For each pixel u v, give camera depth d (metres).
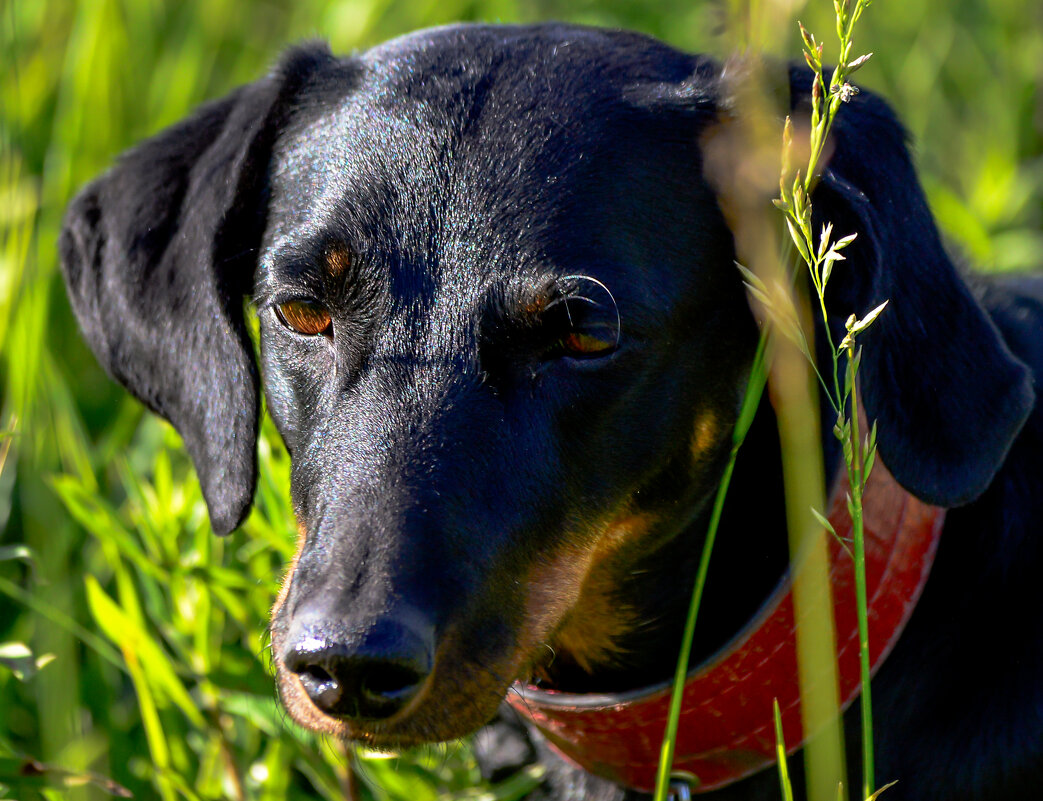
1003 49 6.60
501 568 2.64
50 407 4.26
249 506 3.16
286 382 2.93
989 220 5.70
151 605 3.71
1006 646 3.07
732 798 3.16
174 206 3.38
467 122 2.86
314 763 3.52
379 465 2.63
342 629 2.40
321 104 3.12
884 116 3.04
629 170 2.85
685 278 2.85
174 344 3.28
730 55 3.03
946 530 3.14
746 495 3.09
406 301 2.75
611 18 6.47
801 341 2.43
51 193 5.17
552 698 3.06
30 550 3.76
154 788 3.74
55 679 3.73
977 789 3.01
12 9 4.62
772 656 2.86
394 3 6.12
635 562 3.02
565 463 2.74
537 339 2.71
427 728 2.54
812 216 2.89
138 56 5.83
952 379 2.92
